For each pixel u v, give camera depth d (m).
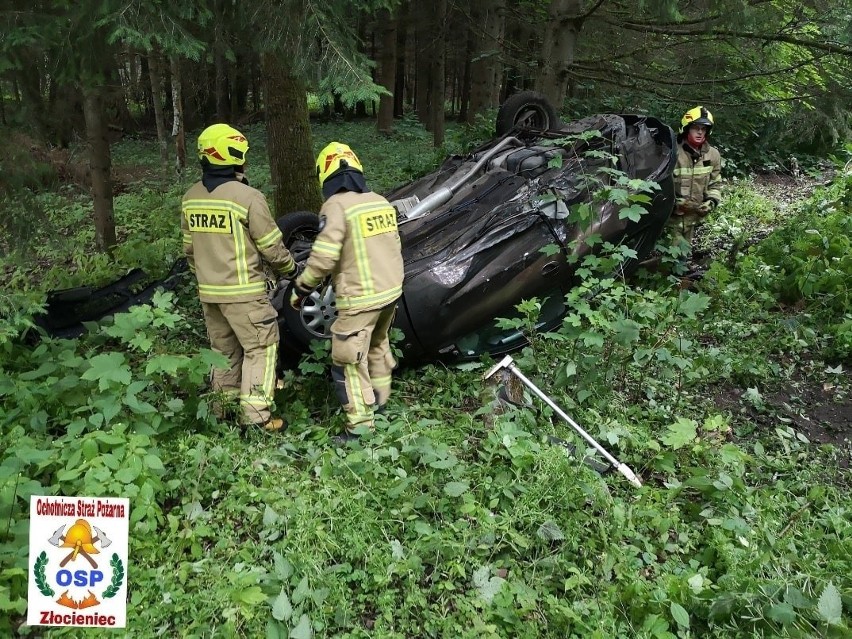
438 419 3.92
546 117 6.73
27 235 4.16
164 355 3.29
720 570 2.84
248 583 2.57
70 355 3.77
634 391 4.28
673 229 6.15
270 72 6.96
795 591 2.49
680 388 4.34
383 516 3.02
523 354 4.37
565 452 3.32
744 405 4.33
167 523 2.95
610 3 8.24
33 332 4.48
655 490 3.29
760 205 8.26
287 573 2.65
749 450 3.86
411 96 29.64
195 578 2.67
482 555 2.83
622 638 2.49
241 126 19.89
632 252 4.14
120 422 3.33
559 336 4.09
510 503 3.15
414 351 4.52
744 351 4.86
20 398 3.48
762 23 6.90
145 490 2.86
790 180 10.59
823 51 7.11
